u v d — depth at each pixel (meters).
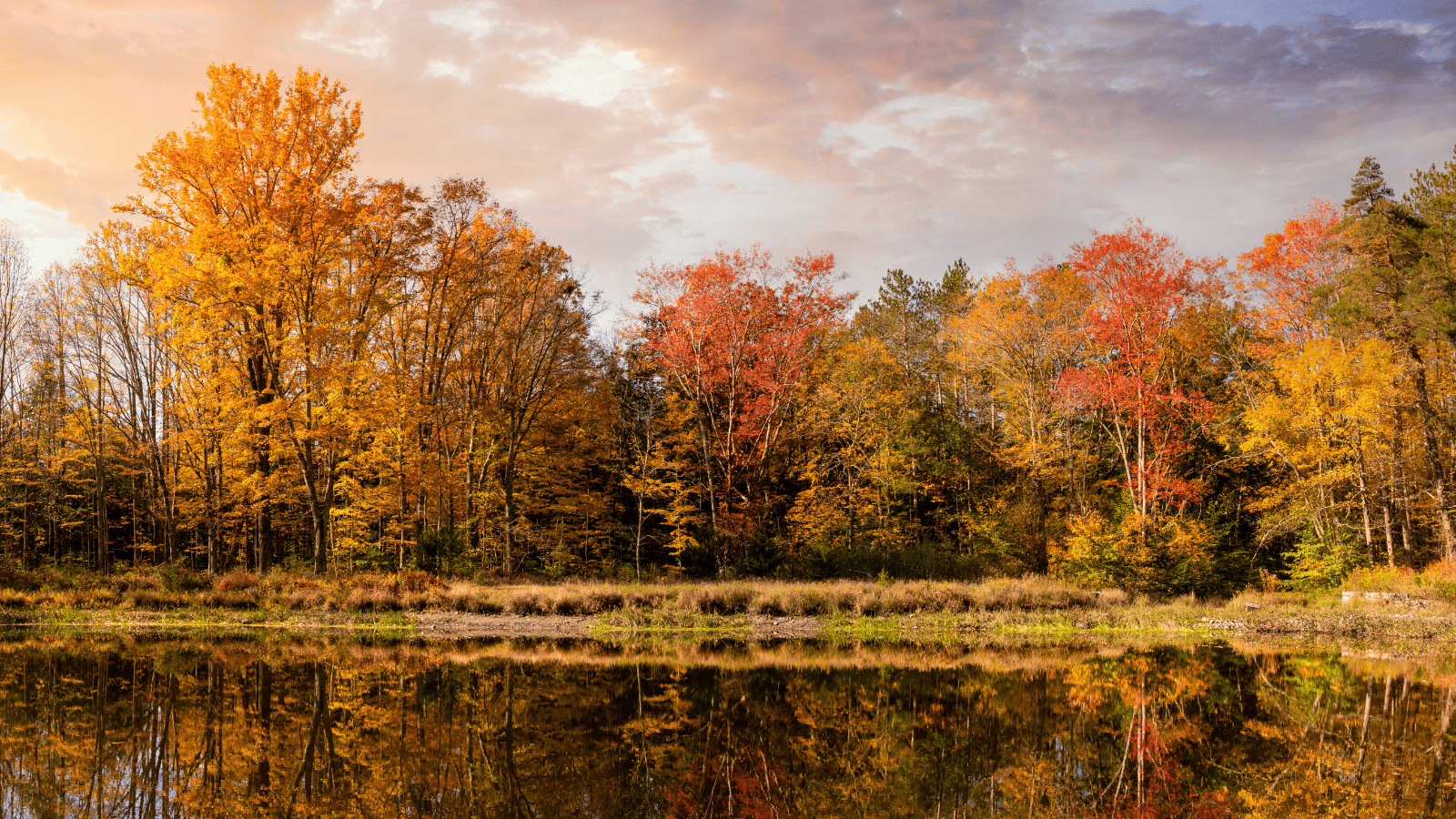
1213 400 40.06
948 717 14.16
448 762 11.48
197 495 35.97
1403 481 31.69
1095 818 9.43
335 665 18.91
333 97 29.31
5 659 19.73
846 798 10.11
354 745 12.23
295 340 28.20
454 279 34.75
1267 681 17.52
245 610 27.23
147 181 27.73
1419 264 29.66
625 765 11.38
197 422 32.28
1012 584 30.20
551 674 17.88
